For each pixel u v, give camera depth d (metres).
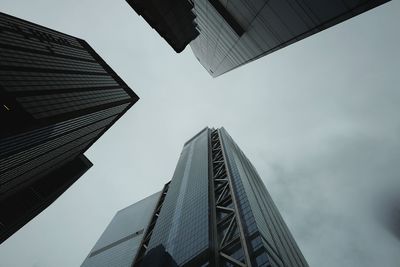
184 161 171.00
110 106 88.50
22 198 96.31
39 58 64.19
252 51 28.00
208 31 39.78
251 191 90.81
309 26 15.91
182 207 106.50
